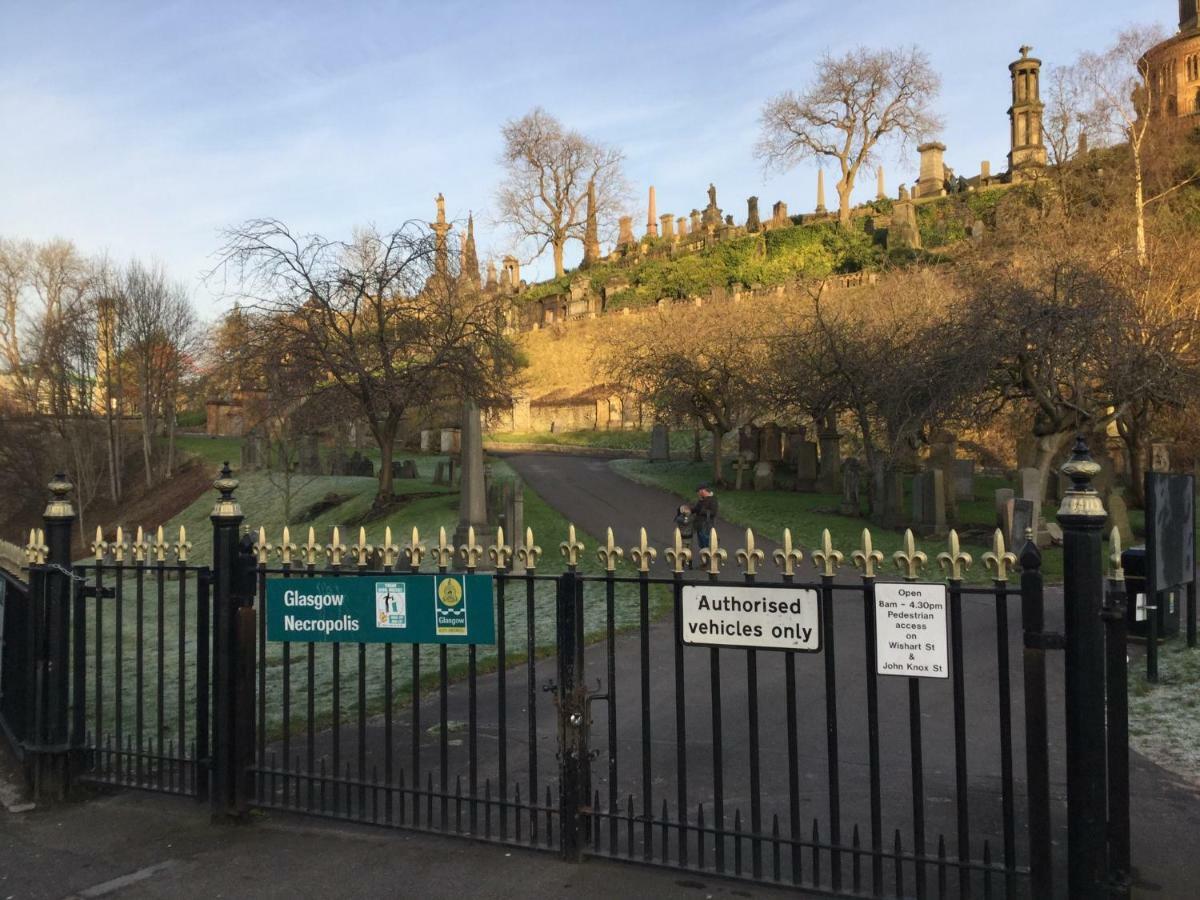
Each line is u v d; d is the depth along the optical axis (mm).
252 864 5164
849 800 6059
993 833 5496
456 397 28875
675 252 79875
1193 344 23891
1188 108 62344
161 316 51250
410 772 6785
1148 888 4723
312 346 26281
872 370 24797
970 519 23641
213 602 5977
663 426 41969
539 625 13516
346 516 29547
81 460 48781
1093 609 3975
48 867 5215
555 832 5566
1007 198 56625
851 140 70812
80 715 6539
